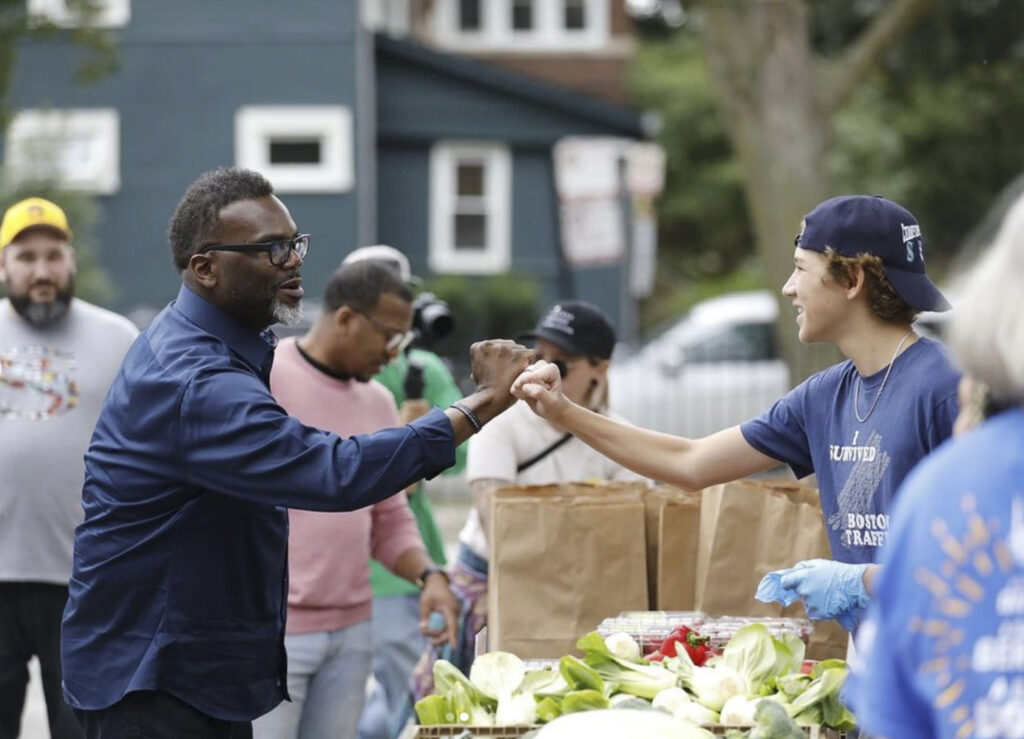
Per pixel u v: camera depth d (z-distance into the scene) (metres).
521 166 24.02
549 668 4.28
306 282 22.53
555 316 5.72
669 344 19.27
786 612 4.77
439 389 6.96
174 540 3.82
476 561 5.86
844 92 15.75
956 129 30.75
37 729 7.82
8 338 5.77
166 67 22.34
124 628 3.85
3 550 5.69
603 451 4.28
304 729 5.40
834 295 3.88
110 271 22.30
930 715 2.22
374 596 6.47
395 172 23.89
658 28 38.97
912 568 2.23
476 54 27.95
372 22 23.66
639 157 23.23
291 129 22.47
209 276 3.94
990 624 2.17
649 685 3.91
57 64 22.11
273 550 3.99
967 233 32.19
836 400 4.00
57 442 5.70
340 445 3.74
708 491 4.87
